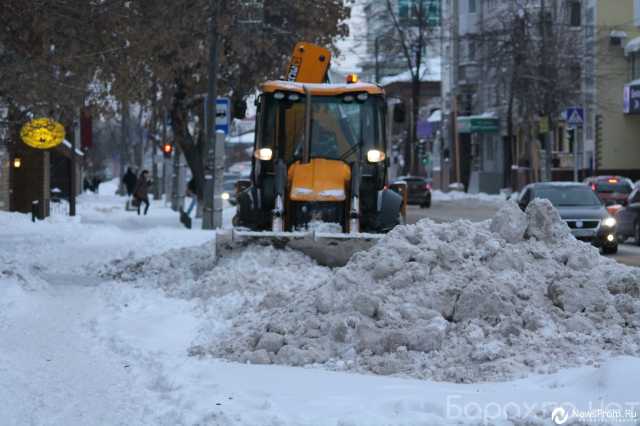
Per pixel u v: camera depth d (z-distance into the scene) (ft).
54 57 142.61
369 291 65.72
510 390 50.80
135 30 149.48
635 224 176.76
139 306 87.66
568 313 64.13
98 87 161.68
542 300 65.57
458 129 505.25
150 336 72.64
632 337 60.54
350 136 111.75
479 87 521.24
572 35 385.70
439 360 59.11
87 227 199.31
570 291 64.90
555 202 161.48
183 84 241.76
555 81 366.02
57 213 266.98
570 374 52.49
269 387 54.24
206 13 204.85
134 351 66.13
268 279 88.84
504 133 491.31
